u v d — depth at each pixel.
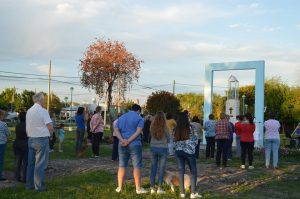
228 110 28.61
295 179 13.17
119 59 37.72
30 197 8.77
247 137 14.98
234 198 9.76
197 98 76.06
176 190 10.05
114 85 38.41
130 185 10.41
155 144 9.80
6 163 14.20
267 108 55.91
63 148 21.03
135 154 9.53
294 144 26.69
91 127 17.06
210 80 28.22
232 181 12.30
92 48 38.06
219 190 10.85
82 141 17.09
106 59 37.59
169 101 42.81
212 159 17.80
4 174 12.08
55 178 11.52
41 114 9.33
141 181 11.09
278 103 55.66
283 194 10.74
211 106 28.16
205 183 11.70
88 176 11.38
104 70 37.66
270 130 15.45
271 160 18.48
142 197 9.27
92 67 37.81
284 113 54.81
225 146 15.19
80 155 16.98
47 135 9.41
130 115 9.57
